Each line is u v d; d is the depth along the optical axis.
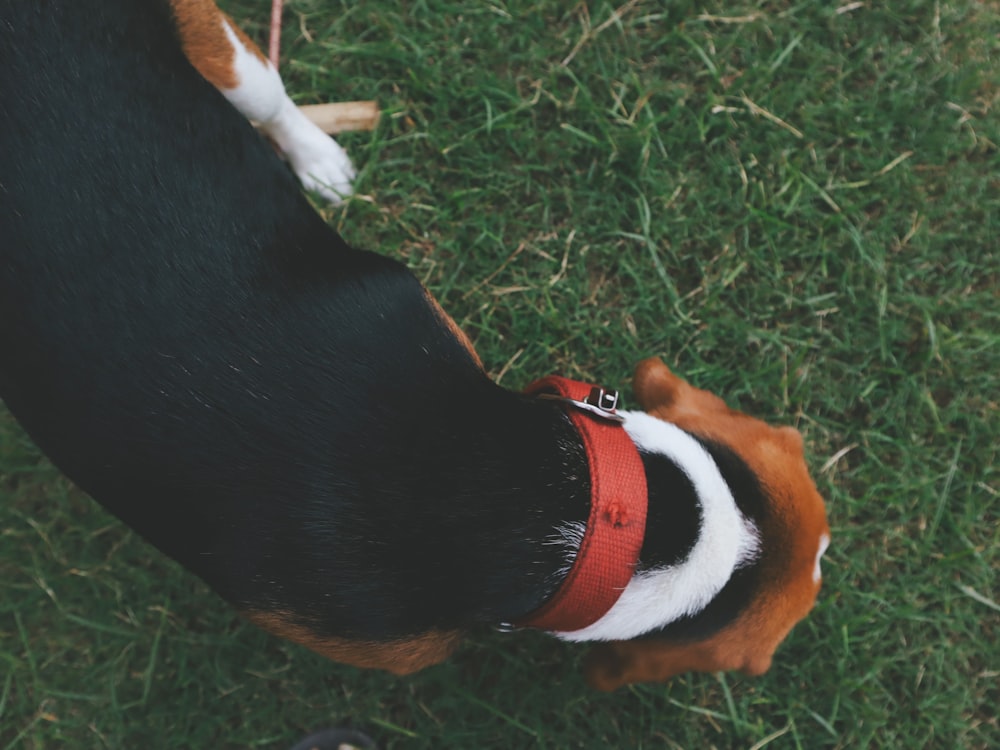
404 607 0.75
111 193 0.75
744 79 1.01
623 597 0.76
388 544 0.75
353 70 1.01
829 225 1.00
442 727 0.96
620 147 1.00
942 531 0.98
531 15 1.01
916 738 0.97
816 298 0.99
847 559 0.97
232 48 0.87
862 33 1.02
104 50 0.77
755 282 1.00
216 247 0.75
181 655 0.96
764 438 0.80
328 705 0.96
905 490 0.98
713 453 0.79
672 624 0.77
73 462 0.76
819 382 0.99
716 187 1.00
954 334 0.99
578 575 0.74
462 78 1.01
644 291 0.99
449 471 0.75
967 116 1.02
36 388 0.75
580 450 0.77
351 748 0.95
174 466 0.74
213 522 0.75
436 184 1.00
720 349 0.99
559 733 0.96
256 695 0.96
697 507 0.77
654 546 0.76
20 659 0.96
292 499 0.74
